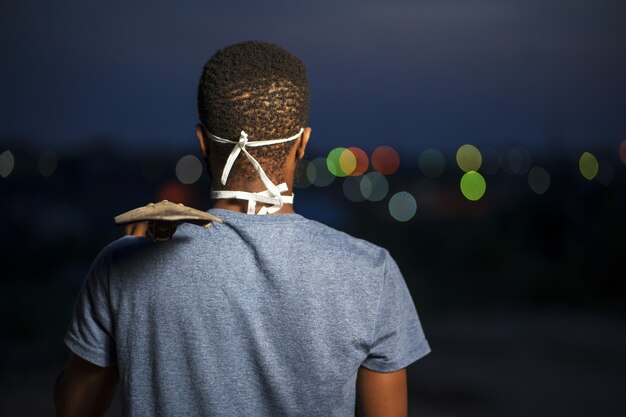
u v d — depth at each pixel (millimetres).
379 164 33625
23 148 25594
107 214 20156
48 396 6793
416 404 6637
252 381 1822
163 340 1824
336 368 1840
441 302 11391
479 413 6383
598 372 7684
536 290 11664
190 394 1820
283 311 1818
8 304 10031
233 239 1848
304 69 1932
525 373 7617
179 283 1826
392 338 1906
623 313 10750
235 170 1891
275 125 1859
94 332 1909
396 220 18422
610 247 12078
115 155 25125
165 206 1704
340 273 1850
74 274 13867
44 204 20156
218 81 1862
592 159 16797
